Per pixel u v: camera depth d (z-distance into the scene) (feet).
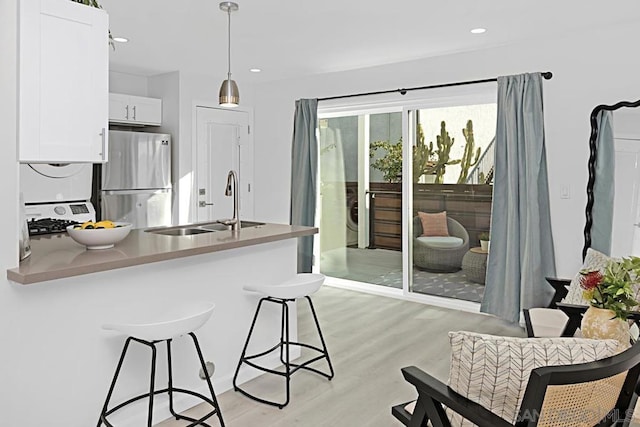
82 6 7.43
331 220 18.78
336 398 9.42
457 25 12.21
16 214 6.66
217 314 9.60
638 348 4.83
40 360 6.97
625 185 12.25
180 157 18.10
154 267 8.39
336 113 18.20
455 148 15.51
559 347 4.73
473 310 15.26
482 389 4.84
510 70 13.99
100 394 7.69
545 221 13.47
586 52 12.74
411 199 16.57
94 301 7.55
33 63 6.89
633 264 7.37
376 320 14.40
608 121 12.42
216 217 19.34
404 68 16.12
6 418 6.66
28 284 6.70
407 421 5.96
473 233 15.29
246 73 18.11
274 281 10.87
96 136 7.67
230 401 9.32
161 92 18.54
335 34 13.02
